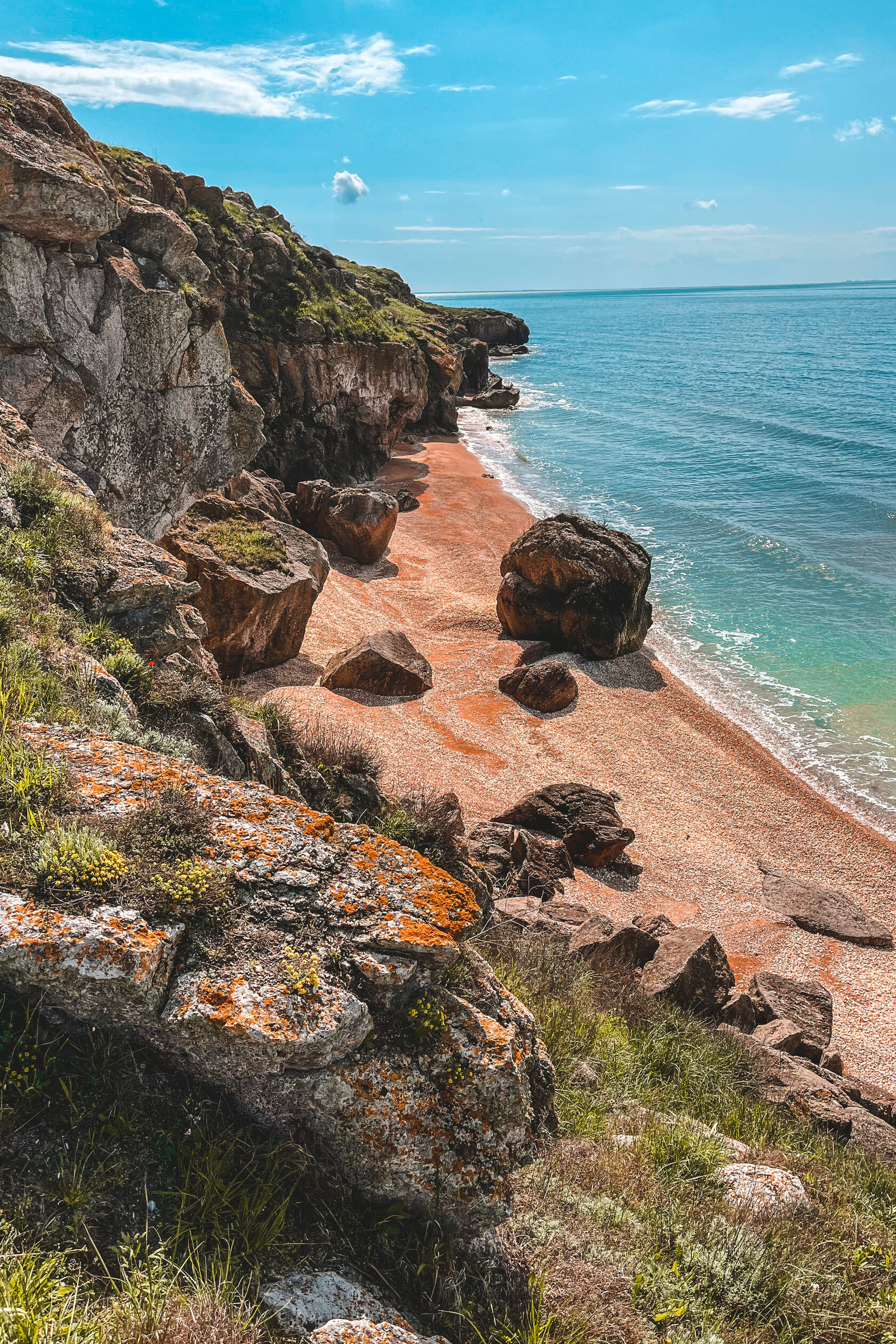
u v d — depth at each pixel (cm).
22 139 1516
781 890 1766
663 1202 559
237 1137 384
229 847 446
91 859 398
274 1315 329
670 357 12550
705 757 2247
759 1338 462
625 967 1179
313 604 2433
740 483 5072
